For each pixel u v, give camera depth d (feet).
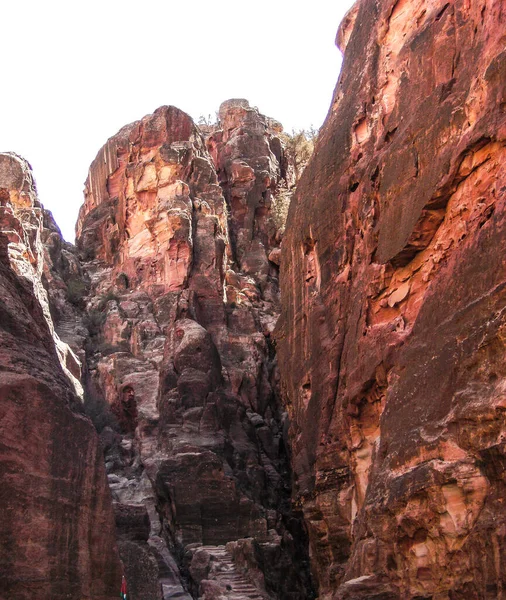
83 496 54.13
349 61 101.45
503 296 52.11
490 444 49.96
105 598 53.47
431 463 53.72
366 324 75.20
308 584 104.17
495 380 51.21
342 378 84.07
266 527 106.01
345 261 88.53
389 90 86.58
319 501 85.56
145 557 68.33
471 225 59.21
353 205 87.40
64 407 54.13
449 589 51.52
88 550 53.36
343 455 83.05
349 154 91.45
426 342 59.57
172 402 120.67
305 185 102.83
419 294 68.59
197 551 96.43
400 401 60.18
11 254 92.94
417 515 54.34
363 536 61.52
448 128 65.51
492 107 59.11
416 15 84.64
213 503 106.22
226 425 123.03
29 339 58.90
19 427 50.90
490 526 48.06
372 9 96.58
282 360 102.63
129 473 115.96
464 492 51.26
